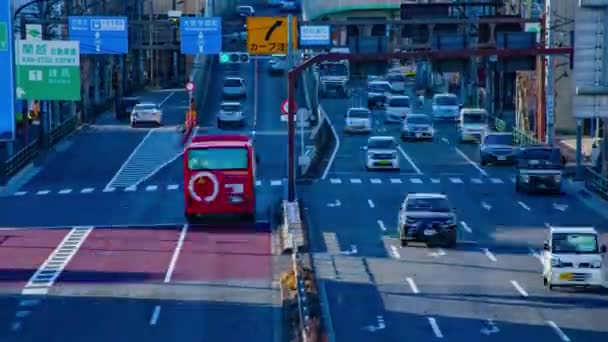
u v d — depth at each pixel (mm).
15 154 70750
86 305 35688
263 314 34188
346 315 33562
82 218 54344
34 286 38625
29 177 69500
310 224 51625
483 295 36344
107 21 68438
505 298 35906
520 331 31312
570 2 77250
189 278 39875
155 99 113875
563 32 70062
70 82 63375
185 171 51969
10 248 46188
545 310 34062
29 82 63375
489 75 99062
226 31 113875
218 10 144375
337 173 70250
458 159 76375
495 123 94188
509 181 66250
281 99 108125
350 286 37938
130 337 31484
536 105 82000
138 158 76500
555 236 37688
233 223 52469
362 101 112250
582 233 37625
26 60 63156
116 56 116125
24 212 56500
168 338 31344
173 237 48812
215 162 51812
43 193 63219
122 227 51625
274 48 68875
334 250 45094
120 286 38594
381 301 35531
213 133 87688
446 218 45531
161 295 37094
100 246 46625
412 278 39250
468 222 52125
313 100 103500
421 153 79625
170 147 81188
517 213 54656
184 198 57125
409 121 86000
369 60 52969
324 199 59594
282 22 68750
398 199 59406
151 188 64875
